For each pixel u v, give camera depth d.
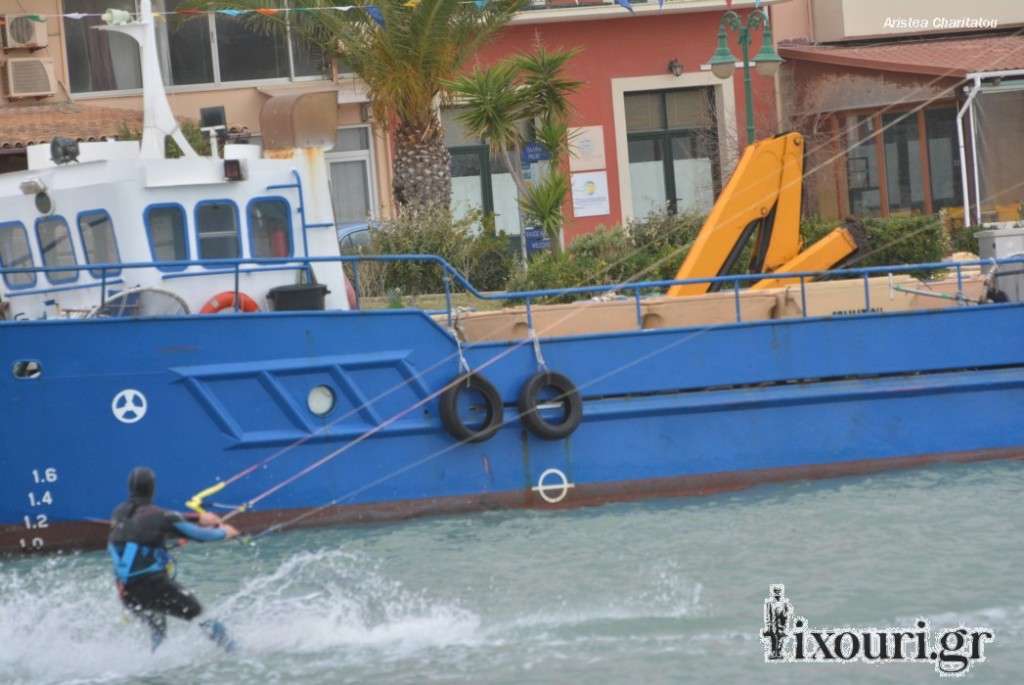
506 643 31.75
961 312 47.44
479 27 77.88
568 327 45.97
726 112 93.25
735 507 43.62
